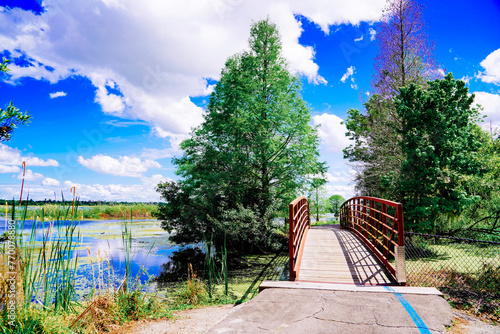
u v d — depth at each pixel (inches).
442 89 476.1
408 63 699.4
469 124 504.1
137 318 205.2
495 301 200.8
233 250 713.0
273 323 145.5
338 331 135.7
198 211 736.3
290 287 203.2
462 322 155.0
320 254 322.0
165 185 827.4
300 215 358.6
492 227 494.3
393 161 659.4
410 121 484.4
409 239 473.7
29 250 155.9
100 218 1148.5
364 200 427.2
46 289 167.8
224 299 313.3
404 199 495.5
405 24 693.3
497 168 476.7
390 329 137.8
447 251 420.5
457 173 460.1
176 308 265.0
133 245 745.6
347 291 194.4
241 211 674.2
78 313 178.7
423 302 172.7
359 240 408.8
